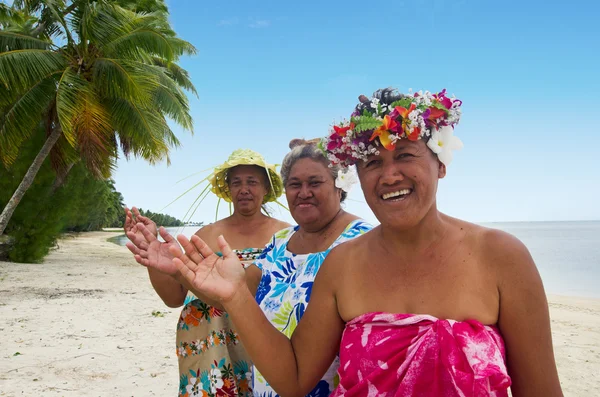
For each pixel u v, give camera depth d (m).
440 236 1.55
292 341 1.83
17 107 14.13
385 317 1.50
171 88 19.03
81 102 13.57
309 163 2.36
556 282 22.61
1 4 15.77
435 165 1.57
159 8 18.95
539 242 65.19
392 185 1.53
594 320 11.22
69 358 6.29
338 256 1.73
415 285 1.54
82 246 37.50
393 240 1.58
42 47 14.92
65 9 15.10
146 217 2.30
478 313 1.45
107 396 5.01
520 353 1.45
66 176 20.19
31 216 19.48
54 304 10.24
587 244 58.66
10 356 6.26
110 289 13.18
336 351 1.78
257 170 3.24
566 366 6.92
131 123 15.02
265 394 2.25
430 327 1.44
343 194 2.54
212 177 3.29
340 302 1.67
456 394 1.34
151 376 5.68
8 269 16.78
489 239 1.50
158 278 2.96
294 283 2.28
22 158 18.11
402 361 1.46
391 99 1.66
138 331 8.02
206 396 2.84
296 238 2.51
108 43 14.29
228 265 1.75
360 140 1.59
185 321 2.96
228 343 2.96
